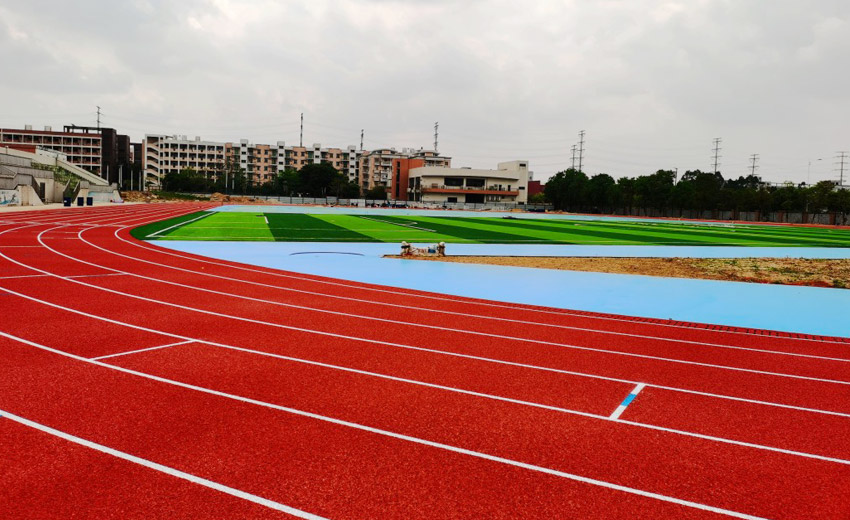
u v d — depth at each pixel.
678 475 5.57
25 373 8.02
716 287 18.44
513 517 4.72
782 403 7.71
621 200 107.44
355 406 7.16
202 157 174.50
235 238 31.17
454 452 5.93
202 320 11.72
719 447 6.25
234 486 5.11
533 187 179.50
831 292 17.92
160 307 12.89
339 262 22.30
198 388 7.62
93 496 4.87
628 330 12.04
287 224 43.38
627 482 5.40
